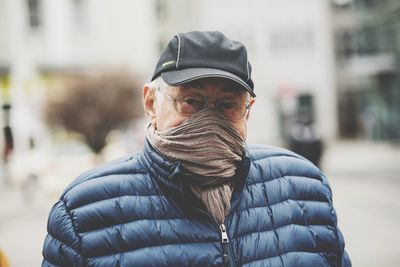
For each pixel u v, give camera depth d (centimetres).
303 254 248
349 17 4638
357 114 4609
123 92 3066
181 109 235
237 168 246
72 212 238
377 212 1128
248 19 4231
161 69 238
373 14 3303
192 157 232
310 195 265
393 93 3138
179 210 239
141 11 4100
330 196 272
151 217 237
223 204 241
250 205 251
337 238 263
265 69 4231
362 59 3325
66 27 3934
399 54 3098
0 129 2278
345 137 4597
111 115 2938
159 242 233
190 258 231
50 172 1883
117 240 232
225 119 237
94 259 229
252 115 4194
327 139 4209
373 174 1883
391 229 948
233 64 234
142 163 250
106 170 248
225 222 240
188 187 237
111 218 236
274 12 4241
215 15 4209
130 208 238
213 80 230
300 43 4250
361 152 2884
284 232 249
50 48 3888
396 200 1287
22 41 3816
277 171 267
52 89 3244
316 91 4253
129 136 2622
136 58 4081
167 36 4316
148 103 256
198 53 233
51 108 2928
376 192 1446
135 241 232
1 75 3716
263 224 248
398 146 3041
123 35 4059
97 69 3269
